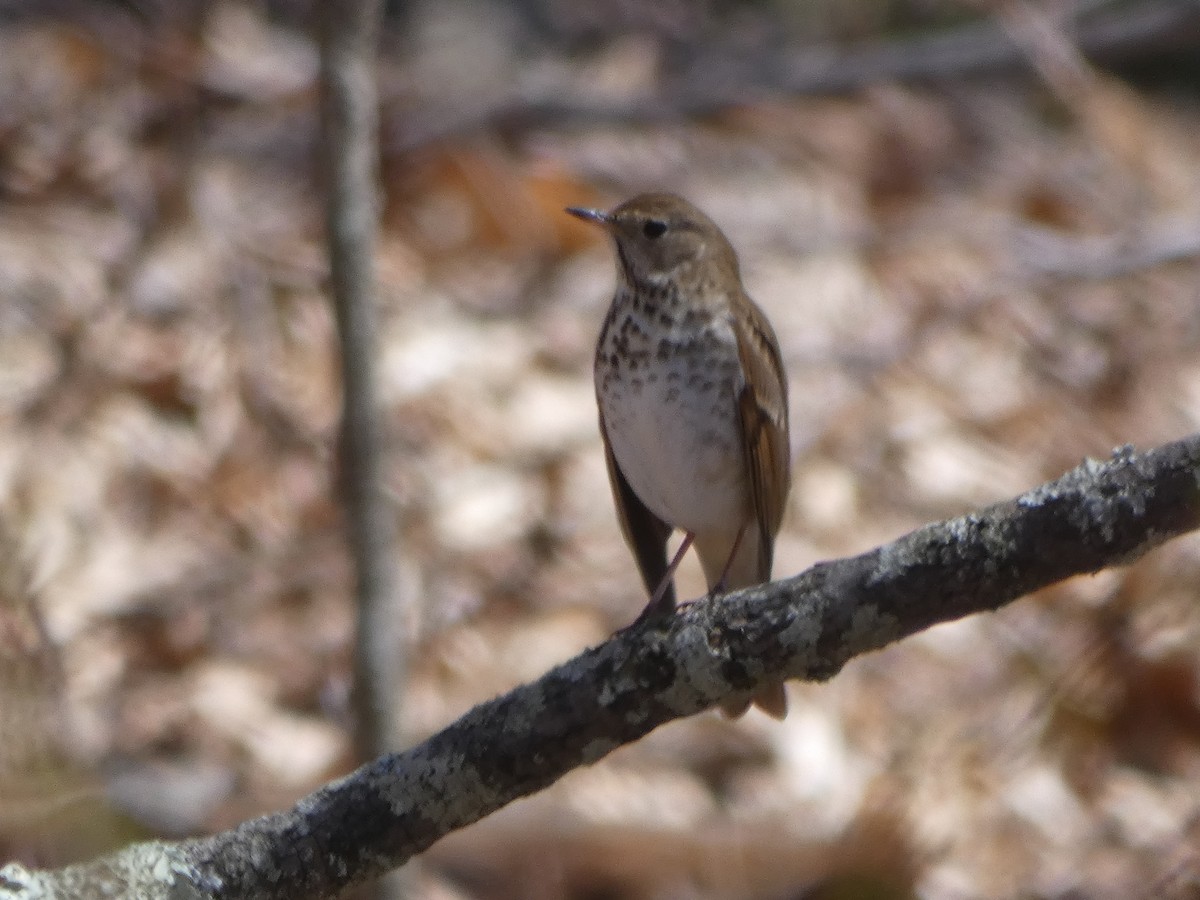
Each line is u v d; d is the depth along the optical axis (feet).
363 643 27.12
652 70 58.75
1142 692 33.65
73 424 40.01
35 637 26.68
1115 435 42.73
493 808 17.51
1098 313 46.70
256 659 35.73
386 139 50.42
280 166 50.85
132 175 47.29
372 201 27.32
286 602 36.99
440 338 44.57
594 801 32.37
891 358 44.70
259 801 31.91
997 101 59.52
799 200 53.42
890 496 41.47
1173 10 55.31
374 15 27.30
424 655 35.76
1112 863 31.37
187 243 45.42
